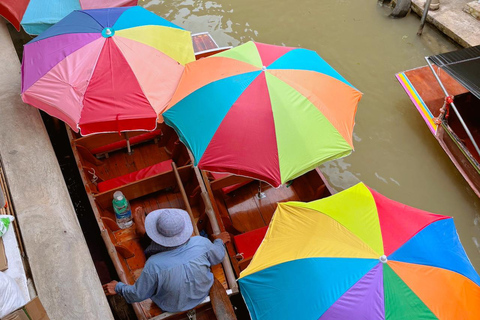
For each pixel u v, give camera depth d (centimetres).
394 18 798
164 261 324
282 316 321
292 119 394
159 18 503
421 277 317
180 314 366
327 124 403
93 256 474
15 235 381
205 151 388
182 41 488
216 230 437
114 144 525
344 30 780
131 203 489
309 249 342
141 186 470
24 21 536
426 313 305
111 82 432
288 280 331
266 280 340
